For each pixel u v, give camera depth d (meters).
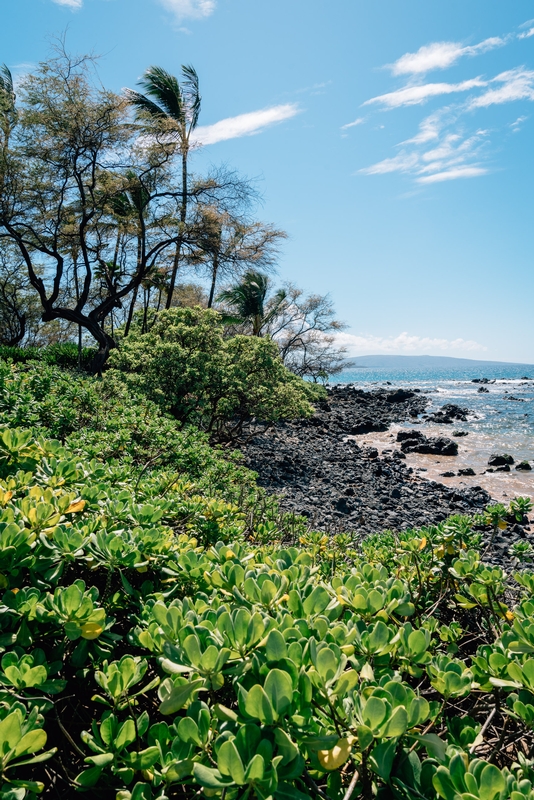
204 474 5.50
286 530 4.24
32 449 2.43
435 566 2.49
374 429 20.97
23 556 1.48
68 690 1.45
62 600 1.32
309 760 1.05
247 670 1.16
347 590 1.66
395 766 1.08
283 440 15.33
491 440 18.98
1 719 1.06
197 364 10.41
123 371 11.00
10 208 16.84
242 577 1.61
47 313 17.19
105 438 5.13
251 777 0.87
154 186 18.73
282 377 11.64
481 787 0.94
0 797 0.95
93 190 17.92
